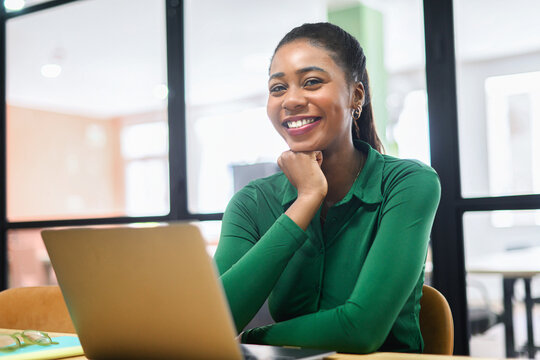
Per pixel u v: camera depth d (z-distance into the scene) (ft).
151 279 2.57
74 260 2.80
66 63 23.38
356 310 3.22
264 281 3.41
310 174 3.61
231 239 4.18
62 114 33.47
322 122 3.78
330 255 3.89
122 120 35.60
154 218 9.70
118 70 24.90
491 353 13.55
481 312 10.30
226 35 19.90
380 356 3.03
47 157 32.73
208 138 29.50
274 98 3.93
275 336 3.38
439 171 7.55
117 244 2.63
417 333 3.80
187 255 2.43
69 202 33.63
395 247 3.44
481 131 19.15
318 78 3.78
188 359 2.63
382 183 3.86
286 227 3.47
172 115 9.67
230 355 2.50
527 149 19.67
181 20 9.64
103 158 35.37
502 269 11.81
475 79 18.39
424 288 4.25
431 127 7.63
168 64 9.71
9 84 26.78
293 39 3.90
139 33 19.25
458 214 7.44
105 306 2.79
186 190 9.57
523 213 21.85
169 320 2.59
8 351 3.26
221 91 28.48
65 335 3.94
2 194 11.19
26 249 23.13
